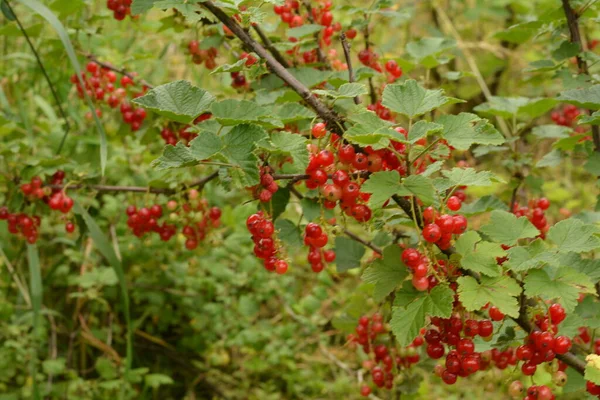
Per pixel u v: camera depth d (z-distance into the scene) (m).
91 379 1.29
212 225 1.01
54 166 1.00
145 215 1.00
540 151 1.70
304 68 0.97
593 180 1.71
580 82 0.95
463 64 1.75
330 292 1.48
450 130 0.77
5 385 1.19
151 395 1.29
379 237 0.98
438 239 0.77
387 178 0.76
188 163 0.77
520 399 0.84
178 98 0.79
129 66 1.27
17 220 1.01
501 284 0.76
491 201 0.93
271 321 1.41
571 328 0.83
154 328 1.38
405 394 0.97
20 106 1.18
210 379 1.33
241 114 0.79
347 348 1.36
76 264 1.32
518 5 1.54
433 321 0.80
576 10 0.95
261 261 1.38
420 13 1.84
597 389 0.81
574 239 0.79
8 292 1.30
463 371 0.80
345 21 1.35
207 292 1.35
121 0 0.97
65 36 0.99
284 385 1.33
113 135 1.27
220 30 0.98
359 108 0.81
